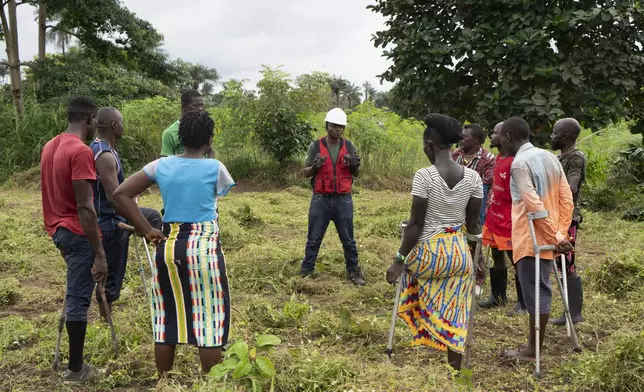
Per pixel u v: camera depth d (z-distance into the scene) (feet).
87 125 13.26
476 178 12.46
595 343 15.62
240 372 11.07
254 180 51.08
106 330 15.21
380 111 56.08
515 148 14.56
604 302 18.71
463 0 22.59
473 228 12.71
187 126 11.60
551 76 20.84
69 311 12.68
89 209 12.36
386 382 11.85
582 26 21.52
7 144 52.65
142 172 11.59
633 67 21.74
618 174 42.78
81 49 92.53
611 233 30.35
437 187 12.13
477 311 18.76
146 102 54.75
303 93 53.47
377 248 25.77
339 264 23.58
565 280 15.19
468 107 23.65
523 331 16.67
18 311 18.25
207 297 11.48
